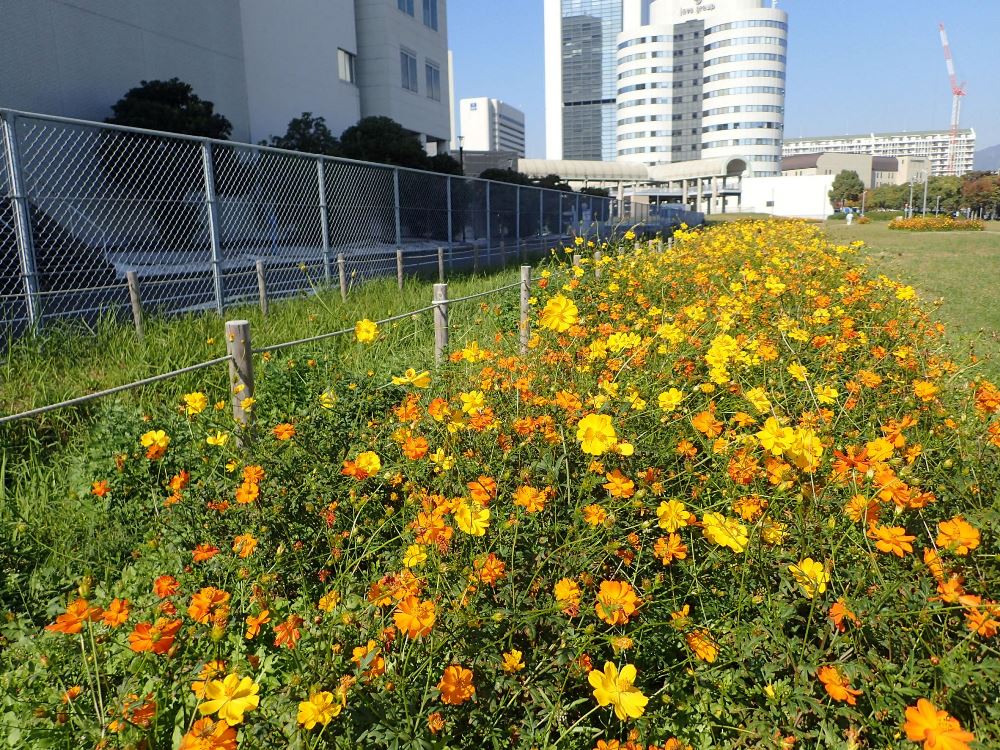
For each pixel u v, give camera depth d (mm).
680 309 5027
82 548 2660
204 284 7309
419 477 2336
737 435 2484
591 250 8953
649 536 2168
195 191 8195
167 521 2504
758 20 107000
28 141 8258
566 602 1708
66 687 1780
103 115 15797
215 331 5875
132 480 2986
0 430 3621
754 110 109062
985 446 2457
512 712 1826
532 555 2014
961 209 90438
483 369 3348
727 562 2012
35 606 2332
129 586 2305
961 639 1779
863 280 6734
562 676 1760
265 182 8609
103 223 7711
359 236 10227
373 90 29141
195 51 18812
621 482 2000
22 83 13750
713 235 12281
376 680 1593
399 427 2766
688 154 117250
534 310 5680
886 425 2713
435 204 12633
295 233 8852
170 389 4492
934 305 5664
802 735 1683
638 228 21156
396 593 1742
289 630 1667
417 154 24906
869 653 1742
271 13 22891
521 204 16250
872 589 1901
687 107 116500
